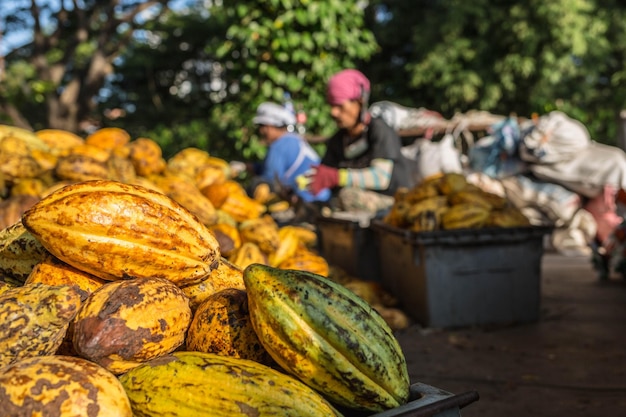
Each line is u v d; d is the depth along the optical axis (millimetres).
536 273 4734
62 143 4238
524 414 3033
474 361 3842
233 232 3584
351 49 9297
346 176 5820
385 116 10922
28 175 3453
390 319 4652
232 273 2121
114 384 1479
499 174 9422
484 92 18250
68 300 1617
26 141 3795
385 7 21062
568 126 8922
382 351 1711
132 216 1780
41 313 1589
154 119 19203
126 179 3623
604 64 19641
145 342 1641
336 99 6000
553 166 9023
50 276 1838
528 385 3404
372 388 1673
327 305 1695
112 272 1809
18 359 1561
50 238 1759
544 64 17906
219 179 4367
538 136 8945
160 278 1849
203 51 19656
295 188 6910
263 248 3830
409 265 4926
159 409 1568
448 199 5051
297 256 4078
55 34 17266
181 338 1768
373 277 5887
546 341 4195
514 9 17719
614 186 8750
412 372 3674
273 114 7488
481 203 4867
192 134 15320
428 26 18453
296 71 9266
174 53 19859
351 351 1662
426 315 4645
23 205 2945
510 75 18000
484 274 4660
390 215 5371
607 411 3033
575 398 3203
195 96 19891
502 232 4609
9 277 2113
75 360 1486
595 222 8961
